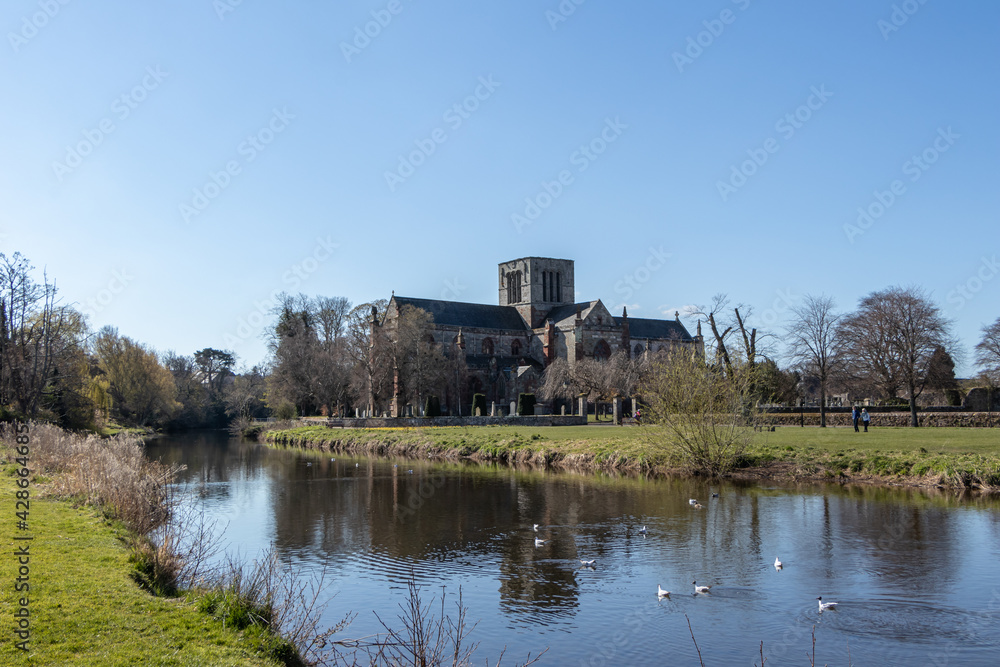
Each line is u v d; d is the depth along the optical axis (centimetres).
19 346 6406
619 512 3531
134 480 2691
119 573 1786
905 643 1833
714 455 4734
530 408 10356
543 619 2055
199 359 18862
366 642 1858
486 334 12788
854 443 5109
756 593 2242
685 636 1912
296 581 2409
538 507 3722
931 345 8506
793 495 3884
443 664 1733
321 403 11256
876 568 2466
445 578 2469
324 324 12512
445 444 6919
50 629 1382
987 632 1894
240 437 11225
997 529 3000
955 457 4178
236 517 3572
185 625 1495
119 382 10881
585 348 12612
